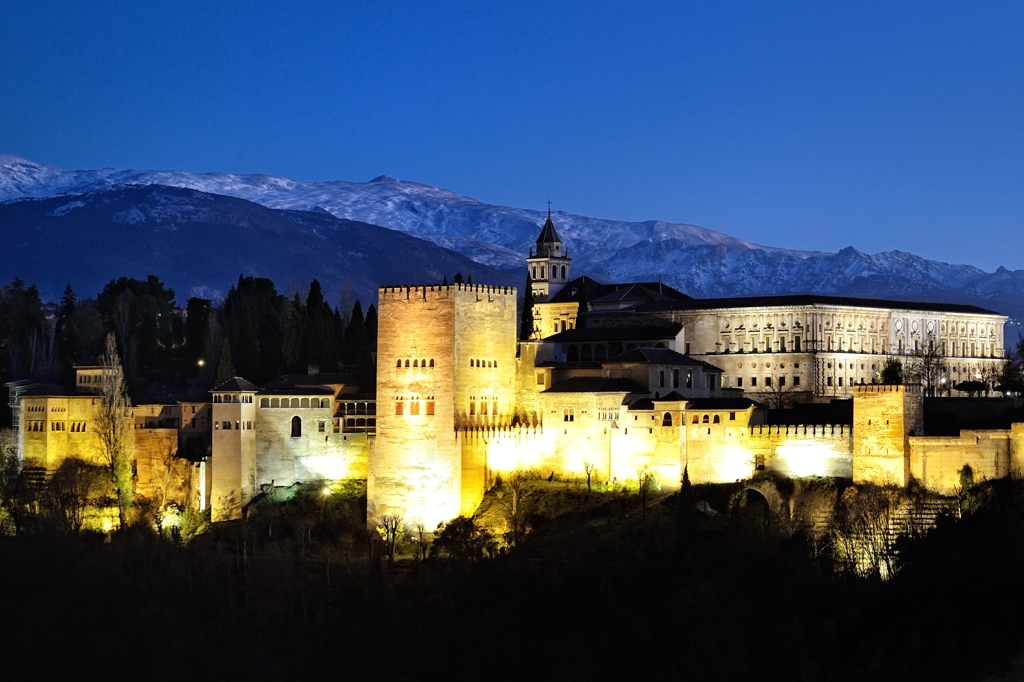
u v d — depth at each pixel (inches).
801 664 7116.1
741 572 7815.0
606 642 7426.2
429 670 7495.1
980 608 7406.5
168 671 7647.6
